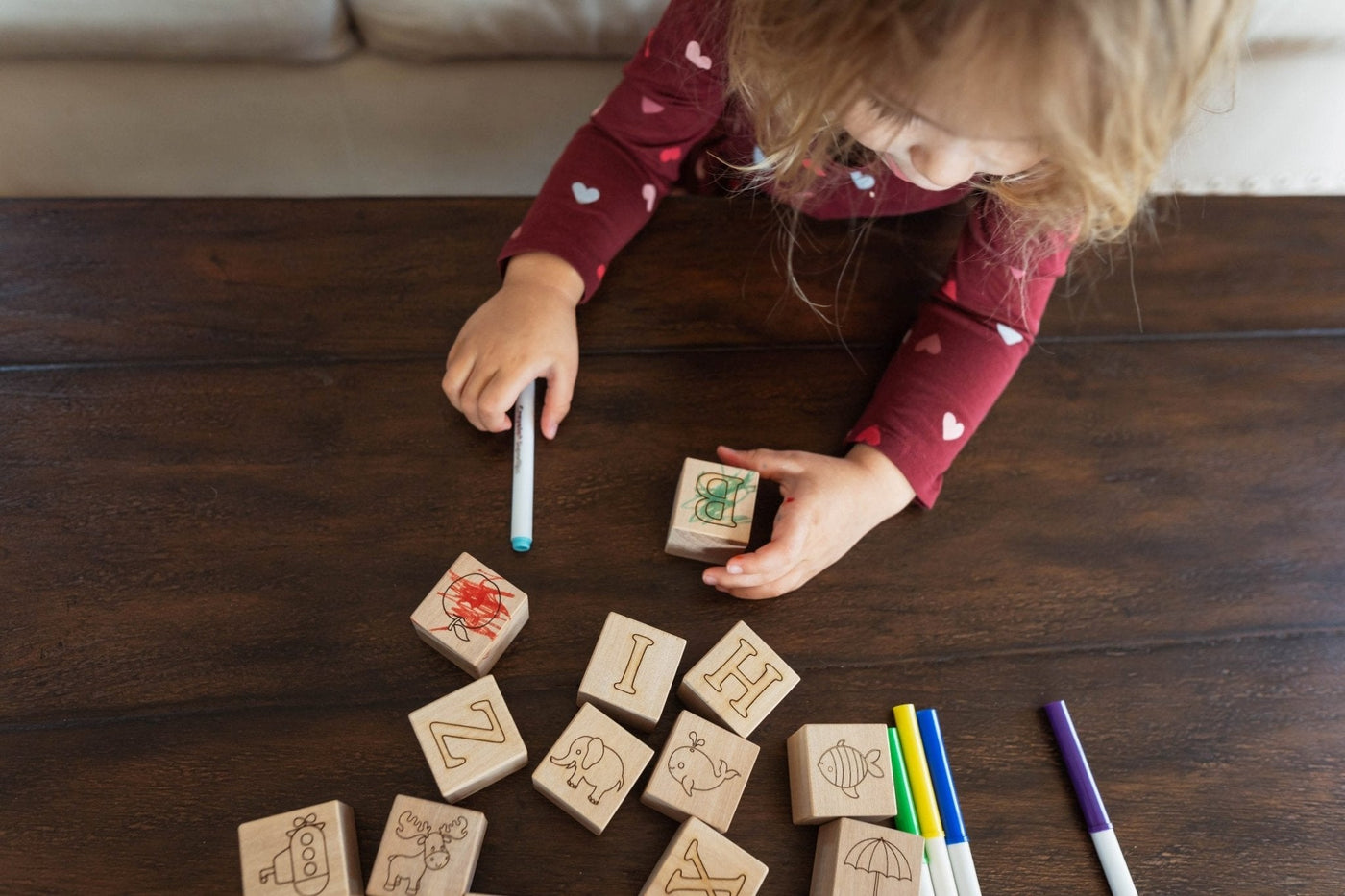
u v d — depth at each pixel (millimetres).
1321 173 1198
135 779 502
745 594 590
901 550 624
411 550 584
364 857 501
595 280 682
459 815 499
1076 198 524
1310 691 595
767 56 494
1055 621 605
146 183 1162
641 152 724
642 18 1033
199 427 609
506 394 612
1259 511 659
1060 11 401
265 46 1015
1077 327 721
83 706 518
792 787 545
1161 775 562
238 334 645
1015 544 632
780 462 621
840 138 706
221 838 493
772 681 558
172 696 525
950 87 434
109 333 634
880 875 503
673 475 630
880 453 633
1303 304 744
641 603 585
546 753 534
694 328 688
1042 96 427
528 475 613
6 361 615
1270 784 564
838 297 713
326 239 689
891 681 576
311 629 553
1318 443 689
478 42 1041
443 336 662
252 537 578
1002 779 554
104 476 587
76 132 1094
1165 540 642
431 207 715
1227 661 602
